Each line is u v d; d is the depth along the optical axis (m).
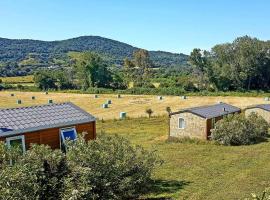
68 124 23.41
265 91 103.12
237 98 81.69
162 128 49.47
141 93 97.88
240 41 109.31
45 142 22.41
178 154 32.66
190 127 41.03
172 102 76.12
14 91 110.25
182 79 110.12
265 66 105.56
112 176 17.72
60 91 107.38
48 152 16.28
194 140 39.19
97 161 17.09
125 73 140.88
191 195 21.09
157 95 92.25
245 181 23.45
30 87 118.81
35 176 14.79
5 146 15.95
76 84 124.19
